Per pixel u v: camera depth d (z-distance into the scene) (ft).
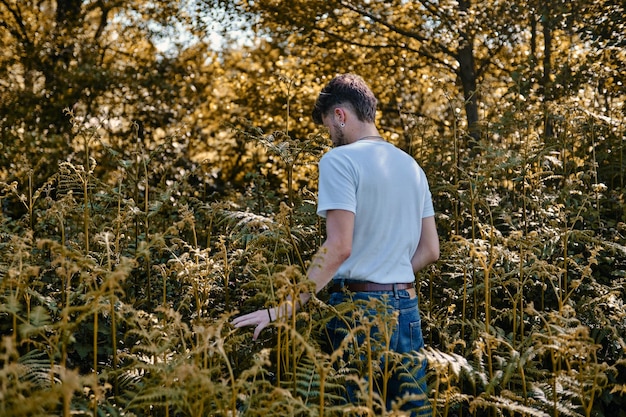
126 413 7.80
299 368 8.18
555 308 12.28
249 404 7.38
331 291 9.66
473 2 28.19
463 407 11.09
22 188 16.07
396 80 35.96
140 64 40.78
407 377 9.12
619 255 13.53
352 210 8.69
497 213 13.80
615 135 16.99
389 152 9.30
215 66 43.45
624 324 11.63
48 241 7.53
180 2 37.37
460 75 30.99
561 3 20.89
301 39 34.53
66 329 7.09
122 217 10.96
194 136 38.73
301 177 22.15
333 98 9.61
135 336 10.38
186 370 6.75
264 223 9.98
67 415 6.35
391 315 8.25
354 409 7.20
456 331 12.01
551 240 11.67
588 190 15.92
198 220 13.75
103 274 8.90
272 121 35.94
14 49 39.32
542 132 18.19
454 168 13.58
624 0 19.30
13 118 36.17
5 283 7.75
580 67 19.06
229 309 10.92
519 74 17.30
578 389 8.28
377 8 32.71
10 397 6.49
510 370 8.45
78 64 38.37
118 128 38.06
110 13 43.78
